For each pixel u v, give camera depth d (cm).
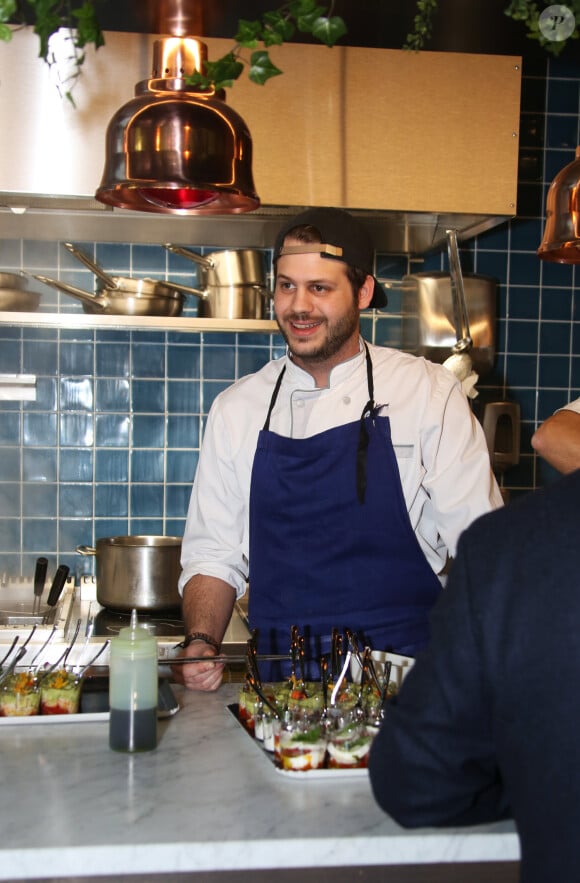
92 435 300
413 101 258
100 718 152
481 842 110
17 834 110
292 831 111
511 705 94
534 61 309
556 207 178
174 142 159
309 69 253
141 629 143
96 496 301
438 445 198
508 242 314
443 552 207
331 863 109
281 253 191
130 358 300
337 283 191
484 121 261
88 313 277
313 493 195
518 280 315
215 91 167
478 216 266
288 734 129
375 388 204
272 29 158
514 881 140
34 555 299
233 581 204
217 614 195
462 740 98
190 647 181
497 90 261
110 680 141
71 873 106
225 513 207
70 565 300
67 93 168
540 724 92
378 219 275
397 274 314
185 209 181
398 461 198
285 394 206
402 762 100
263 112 253
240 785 126
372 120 257
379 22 242
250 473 205
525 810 95
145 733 138
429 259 315
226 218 276
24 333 296
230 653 249
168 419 303
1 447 297
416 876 138
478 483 195
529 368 317
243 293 279
